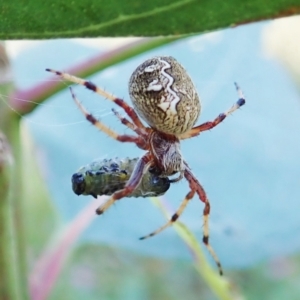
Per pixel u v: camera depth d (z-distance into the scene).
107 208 0.11
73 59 0.13
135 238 0.13
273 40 0.16
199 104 0.11
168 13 0.08
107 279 0.21
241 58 0.14
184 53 0.14
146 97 0.11
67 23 0.08
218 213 0.13
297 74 0.16
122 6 0.08
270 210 0.13
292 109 0.14
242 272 0.20
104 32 0.08
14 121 0.10
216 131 0.14
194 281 0.22
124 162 0.11
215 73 0.14
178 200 0.13
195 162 0.13
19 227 0.10
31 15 0.08
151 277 0.21
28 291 0.10
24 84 0.11
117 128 0.14
